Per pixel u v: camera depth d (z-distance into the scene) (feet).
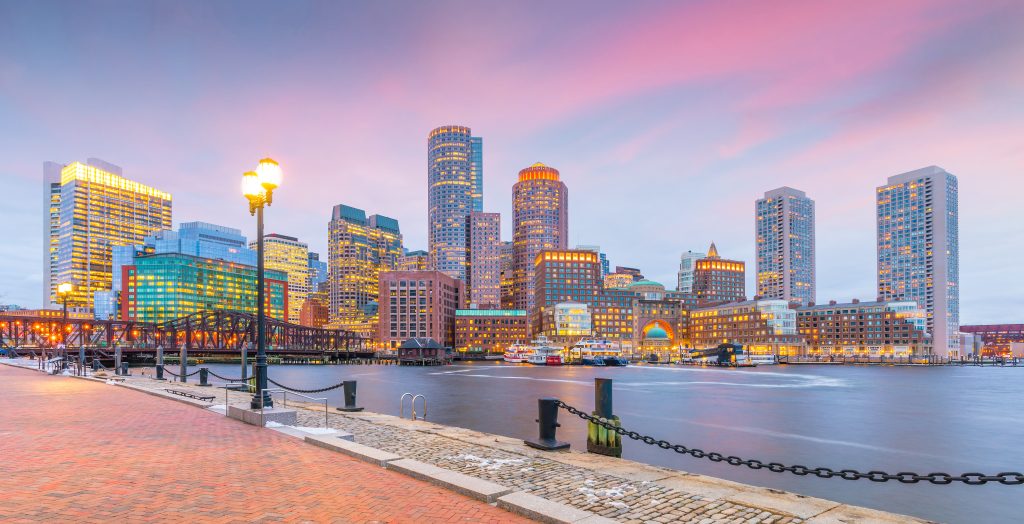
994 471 103.60
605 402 50.98
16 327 426.51
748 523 28.14
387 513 27.91
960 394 259.19
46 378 125.59
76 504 28.43
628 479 36.65
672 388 278.46
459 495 31.48
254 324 622.13
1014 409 198.39
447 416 157.17
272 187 63.98
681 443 124.77
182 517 26.66
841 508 30.50
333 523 26.20
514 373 425.28
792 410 187.21
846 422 160.66
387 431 57.98
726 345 586.04
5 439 46.42
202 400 75.51
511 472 38.52
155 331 571.69
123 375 139.33
